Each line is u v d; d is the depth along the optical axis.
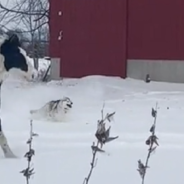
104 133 5.02
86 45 33.03
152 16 31.03
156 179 7.61
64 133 13.04
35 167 8.55
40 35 42.53
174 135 12.83
